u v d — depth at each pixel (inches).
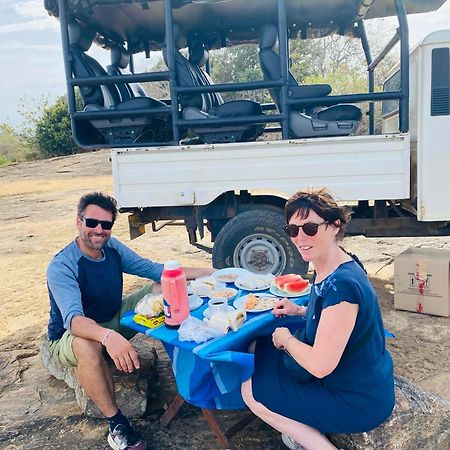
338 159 169.6
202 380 92.4
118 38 224.2
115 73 214.2
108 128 187.6
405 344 149.2
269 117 178.4
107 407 102.5
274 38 185.5
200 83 214.2
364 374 83.2
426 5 216.5
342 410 84.2
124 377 116.9
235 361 83.5
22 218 417.4
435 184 171.2
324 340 77.5
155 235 323.3
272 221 181.0
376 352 83.2
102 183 619.2
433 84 167.6
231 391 93.0
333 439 96.0
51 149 1109.7
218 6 198.5
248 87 177.6
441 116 168.4
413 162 181.3
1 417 120.5
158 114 181.5
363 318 78.7
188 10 201.6
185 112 184.4
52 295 108.9
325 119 181.8
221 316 91.6
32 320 187.6
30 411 122.6
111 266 115.7
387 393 85.9
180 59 181.3
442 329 158.2
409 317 168.7
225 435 101.0
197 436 109.0
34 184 655.8
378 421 86.2
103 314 116.3
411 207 184.2
